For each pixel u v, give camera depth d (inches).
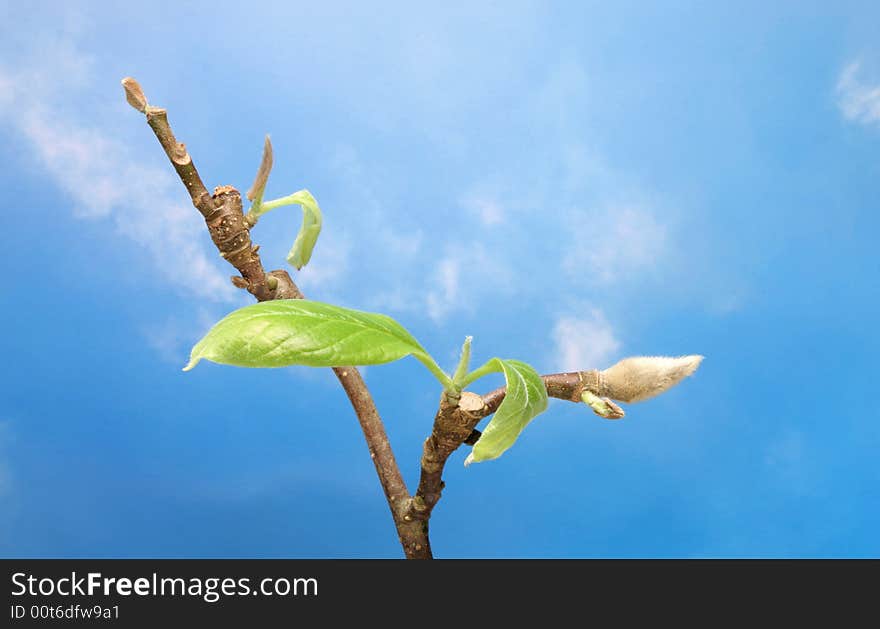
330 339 14.4
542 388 15.4
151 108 17.6
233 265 18.2
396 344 14.8
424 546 17.6
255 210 18.1
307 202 18.6
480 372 15.7
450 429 16.1
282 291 18.7
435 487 17.0
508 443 15.2
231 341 14.2
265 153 17.6
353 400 18.6
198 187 17.9
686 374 17.3
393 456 18.3
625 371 17.4
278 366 14.2
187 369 14.2
